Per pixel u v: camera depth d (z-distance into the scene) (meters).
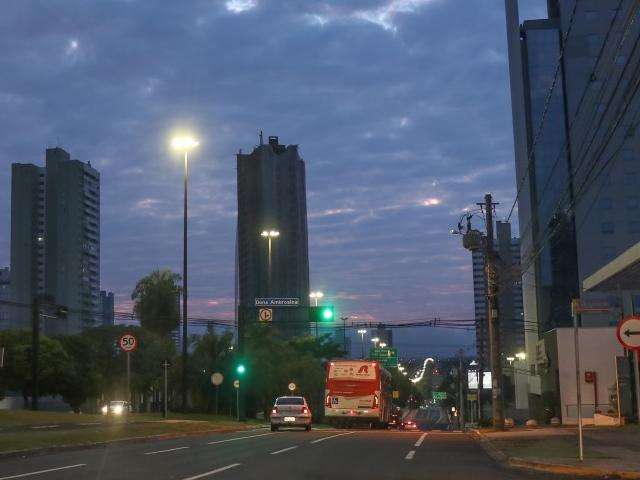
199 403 67.69
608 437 26.03
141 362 70.69
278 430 38.31
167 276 74.19
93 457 19.97
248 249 147.62
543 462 17.48
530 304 104.62
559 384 49.53
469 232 38.06
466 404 109.56
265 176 149.50
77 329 132.50
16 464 17.89
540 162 103.25
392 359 93.75
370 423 44.34
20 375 69.06
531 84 107.44
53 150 146.88
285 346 79.25
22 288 144.25
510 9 109.44
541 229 100.06
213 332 69.12
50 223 144.00
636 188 98.25
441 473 16.55
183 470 16.53
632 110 86.38
